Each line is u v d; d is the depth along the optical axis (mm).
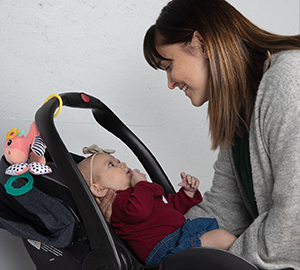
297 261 847
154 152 1896
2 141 1584
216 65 933
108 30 1701
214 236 1061
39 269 1070
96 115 1252
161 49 1037
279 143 833
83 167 1241
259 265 853
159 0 1771
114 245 890
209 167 2021
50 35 1608
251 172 1006
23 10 1557
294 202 791
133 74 1778
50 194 987
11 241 1553
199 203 1254
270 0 2027
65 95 1055
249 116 971
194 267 867
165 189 1281
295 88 819
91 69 1700
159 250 1017
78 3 1633
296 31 2119
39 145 986
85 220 897
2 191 984
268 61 922
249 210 1120
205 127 1975
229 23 943
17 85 1591
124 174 1231
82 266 928
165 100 1866
